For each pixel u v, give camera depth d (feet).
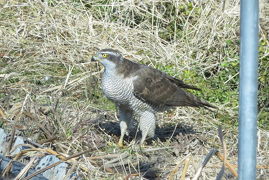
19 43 47.88
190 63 46.75
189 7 51.72
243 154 16.90
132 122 36.50
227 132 37.99
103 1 53.36
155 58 47.50
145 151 33.94
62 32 49.21
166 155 34.19
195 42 48.83
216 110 40.73
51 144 33.63
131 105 35.09
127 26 50.42
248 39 16.49
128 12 51.42
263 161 33.42
